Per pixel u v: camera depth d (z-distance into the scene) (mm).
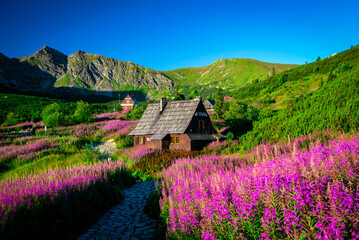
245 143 15953
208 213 4301
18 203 6531
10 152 25391
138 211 9023
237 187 4273
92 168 12383
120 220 8094
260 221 3381
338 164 4273
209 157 15469
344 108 10789
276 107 65438
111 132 42906
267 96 88438
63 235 6754
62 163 20469
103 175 12023
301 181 3438
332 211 2746
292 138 11352
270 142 12844
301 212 2980
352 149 5348
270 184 3775
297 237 2854
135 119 61719
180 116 34312
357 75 12617
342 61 100625
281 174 4062
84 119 55969
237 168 8602
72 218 7613
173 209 5621
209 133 35375
